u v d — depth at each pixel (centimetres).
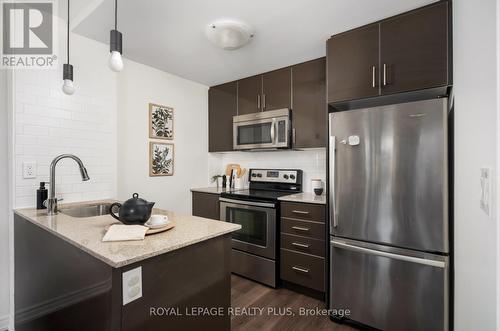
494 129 84
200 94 328
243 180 336
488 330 92
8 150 175
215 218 292
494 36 83
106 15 174
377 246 169
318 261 214
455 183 132
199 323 112
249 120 290
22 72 172
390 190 164
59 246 117
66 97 192
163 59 249
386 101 191
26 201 173
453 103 143
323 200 221
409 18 167
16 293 168
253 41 211
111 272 83
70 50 194
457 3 133
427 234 152
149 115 267
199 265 112
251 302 215
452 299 148
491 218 86
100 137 212
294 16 175
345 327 182
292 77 263
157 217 125
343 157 183
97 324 91
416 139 155
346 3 160
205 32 196
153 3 160
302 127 256
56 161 158
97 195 210
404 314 160
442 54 155
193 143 318
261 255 248
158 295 96
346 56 192
